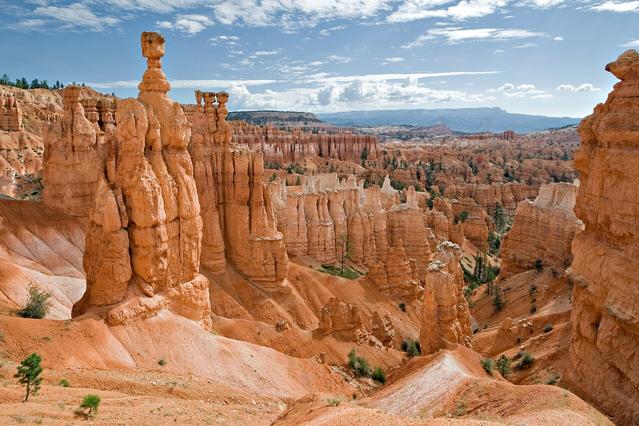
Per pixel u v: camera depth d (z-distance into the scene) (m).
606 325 25.36
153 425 24.80
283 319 65.69
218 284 66.38
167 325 41.41
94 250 41.03
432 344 43.16
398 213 103.62
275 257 71.31
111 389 31.50
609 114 26.05
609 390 25.14
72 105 75.88
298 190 98.06
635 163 23.86
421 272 100.06
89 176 75.25
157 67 46.31
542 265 77.75
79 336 35.59
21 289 51.66
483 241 126.94
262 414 32.50
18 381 26.81
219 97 73.19
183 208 46.56
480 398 27.81
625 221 24.28
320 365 49.84
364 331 60.69
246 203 71.44
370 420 20.89
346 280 76.38
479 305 75.31
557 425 19.53
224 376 40.19
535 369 41.31
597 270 26.12
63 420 22.84
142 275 41.97
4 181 101.88
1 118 149.50
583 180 29.16
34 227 68.81
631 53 26.02
